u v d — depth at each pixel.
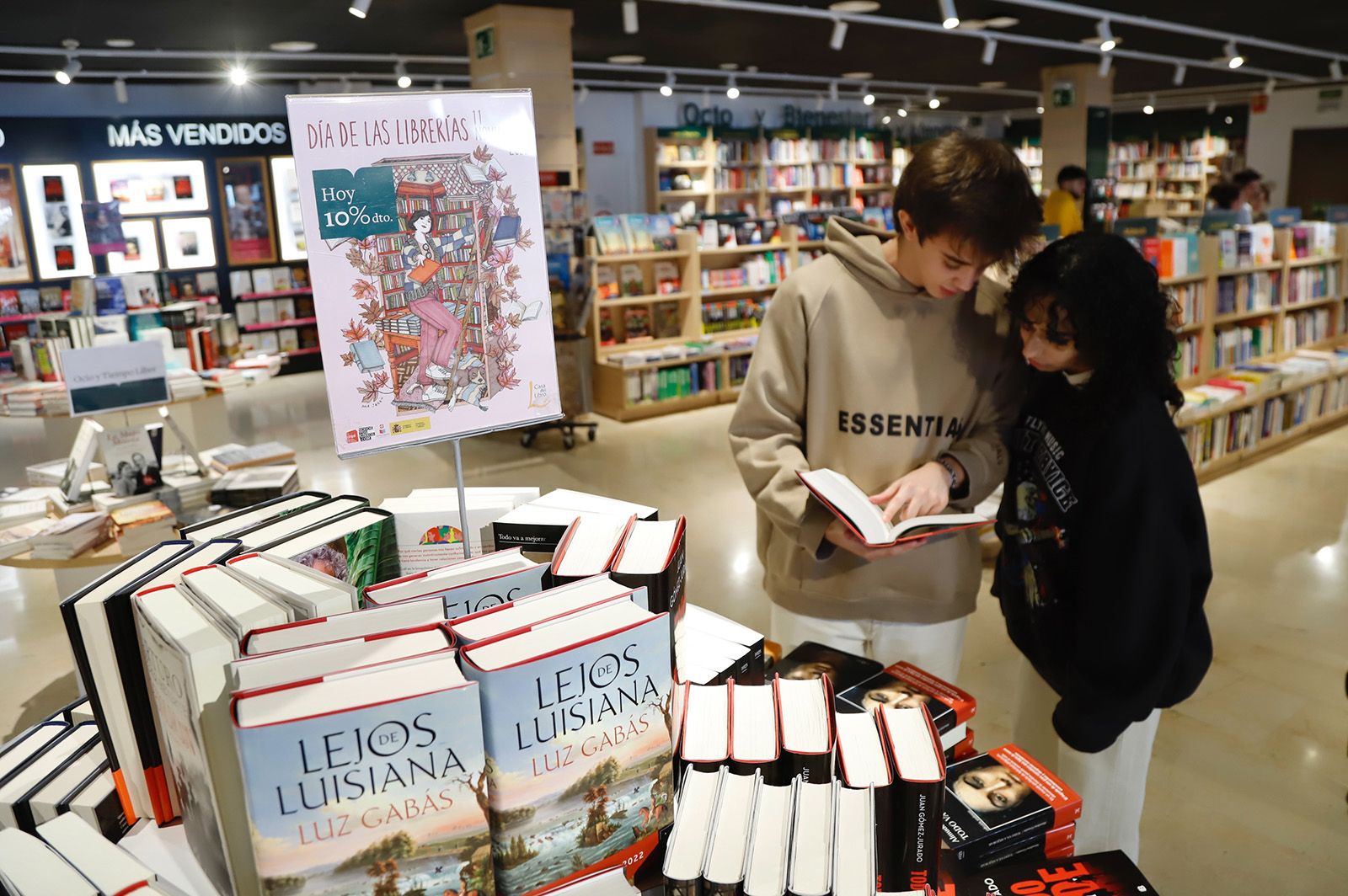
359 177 1.06
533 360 1.23
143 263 9.89
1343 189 13.81
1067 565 1.62
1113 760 1.65
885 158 15.34
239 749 0.75
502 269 1.18
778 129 14.01
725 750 1.08
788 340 1.77
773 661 1.54
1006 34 8.48
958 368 1.73
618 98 13.09
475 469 6.23
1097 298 1.42
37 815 1.10
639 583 1.09
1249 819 2.59
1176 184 16.38
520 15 6.78
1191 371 5.84
